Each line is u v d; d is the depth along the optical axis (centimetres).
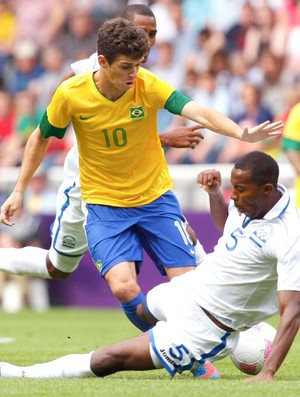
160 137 2403
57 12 6278
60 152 5303
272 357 1853
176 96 2186
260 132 2009
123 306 2164
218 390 1716
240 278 1914
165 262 2286
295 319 1833
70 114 2219
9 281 5028
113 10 6259
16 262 2745
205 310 1934
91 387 1783
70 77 2373
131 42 2064
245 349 2130
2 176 5066
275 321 4106
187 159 5084
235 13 5575
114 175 2253
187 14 5716
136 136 2223
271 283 1922
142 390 1728
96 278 4931
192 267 2289
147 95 2192
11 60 6181
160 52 5631
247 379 1861
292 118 3578
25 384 1852
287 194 1898
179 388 1755
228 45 5494
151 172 2273
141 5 2458
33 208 4909
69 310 4841
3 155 5644
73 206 2552
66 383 1859
